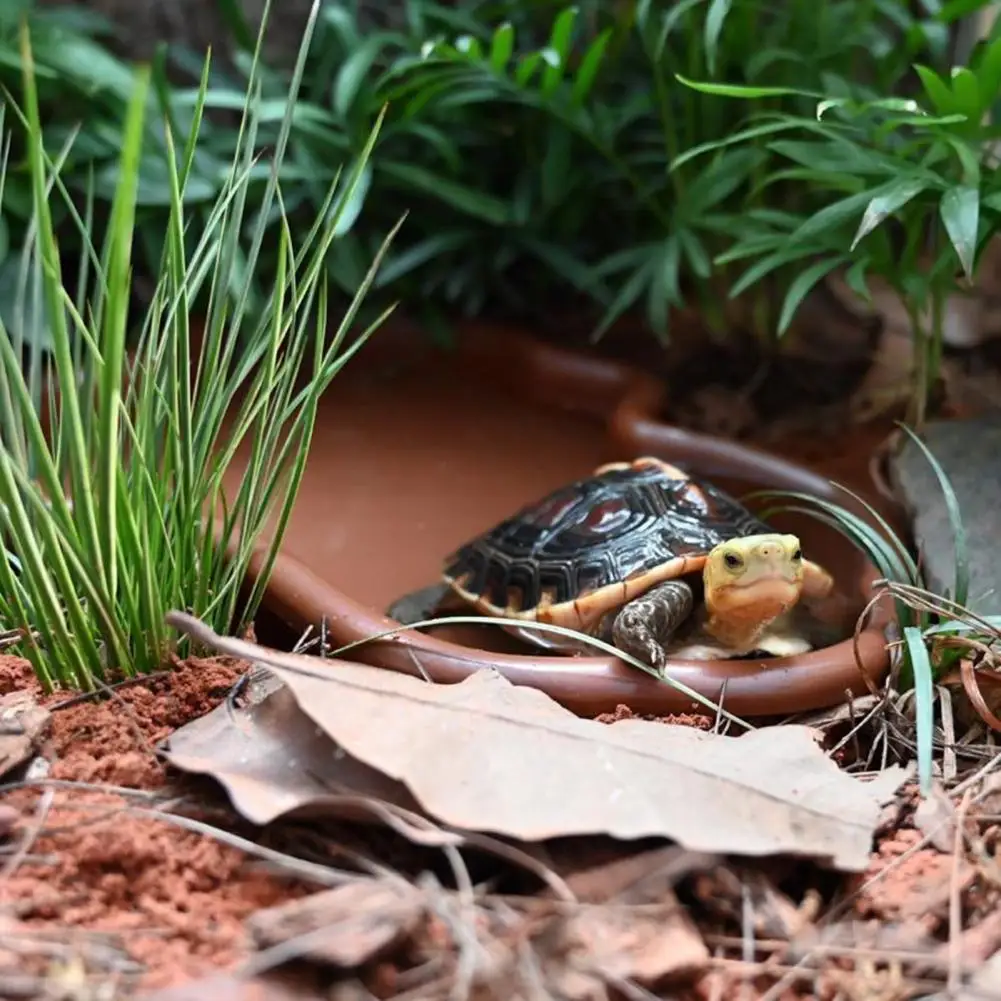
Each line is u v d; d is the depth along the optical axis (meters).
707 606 1.50
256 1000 1.32
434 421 1.75
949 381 1.72
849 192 1.64
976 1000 1.35
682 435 1.68
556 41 1.66
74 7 1.82
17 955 1.34
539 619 1.52
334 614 1.51
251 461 1.47
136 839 1.37
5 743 1.40
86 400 1.45
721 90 1.57
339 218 1.44
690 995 1.35
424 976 1.34
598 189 1.79
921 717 1.42
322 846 1.38
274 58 1.84
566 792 1.38
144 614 1.44
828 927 1.37
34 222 1.40
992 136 1.58
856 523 1.52
